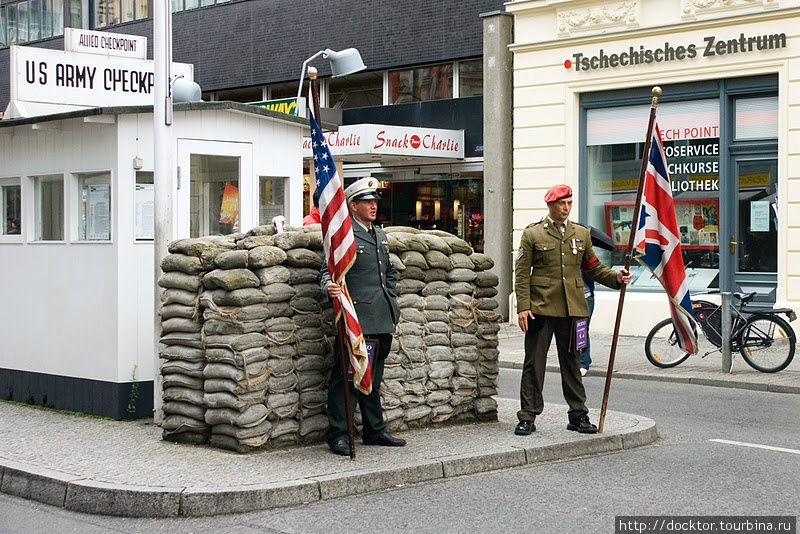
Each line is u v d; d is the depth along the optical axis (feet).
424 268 29.91
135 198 32.09
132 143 31.96
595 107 62.90
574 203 63.36
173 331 27.89
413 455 26.14
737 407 37.17
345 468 24.58
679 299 29.48
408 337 29.40
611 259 62.85
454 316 30.63
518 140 65.46
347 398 25.62
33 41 109.09
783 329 44.86
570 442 27.99
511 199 69.82
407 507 22.59
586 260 29.63
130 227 31.96
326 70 82.28
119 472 24.26
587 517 21.67
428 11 75.31
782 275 55.11
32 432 29.60
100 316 32.35
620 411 36.17
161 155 30.32
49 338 34.24
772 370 44.98
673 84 59.41
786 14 54.65
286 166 35.96
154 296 30.58
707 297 57.67
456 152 73.00
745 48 56.18
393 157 71.82
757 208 57.00
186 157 32.96
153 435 29.07
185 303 27.37
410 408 29.43
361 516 21.89
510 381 44.93
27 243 35.09
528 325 29.01
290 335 26.89
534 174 64.90
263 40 86.69
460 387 30.63
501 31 68.64
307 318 27.37
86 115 31.60
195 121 33.17
